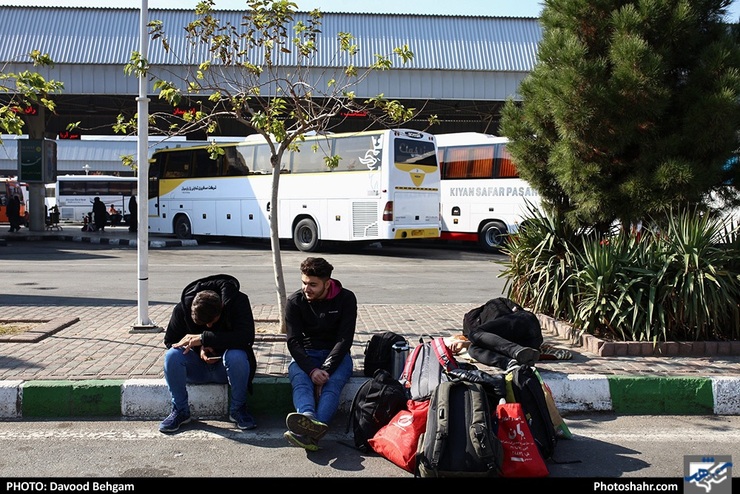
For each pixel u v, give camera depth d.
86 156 59.06
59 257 18.55
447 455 4.15
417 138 19.77
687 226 7.21
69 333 7.67
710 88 7.58
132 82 21.67
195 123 7.62
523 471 4.31
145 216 7.80
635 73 7.35
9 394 5.52
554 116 7.91
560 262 7.96
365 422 4.85
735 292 7.16
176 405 5.27
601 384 5.82
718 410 5.81
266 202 21.97
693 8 7.75
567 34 8.03
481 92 22.44
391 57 21.81
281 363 6.44
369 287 12.84
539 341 5.93
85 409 5.58
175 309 5.52
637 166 7.73
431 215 20.16
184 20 22.08
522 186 21.23
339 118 22.83
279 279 7.70
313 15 7.84
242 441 5.10
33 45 21.58
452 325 8.46
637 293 7.07
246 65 7.58
